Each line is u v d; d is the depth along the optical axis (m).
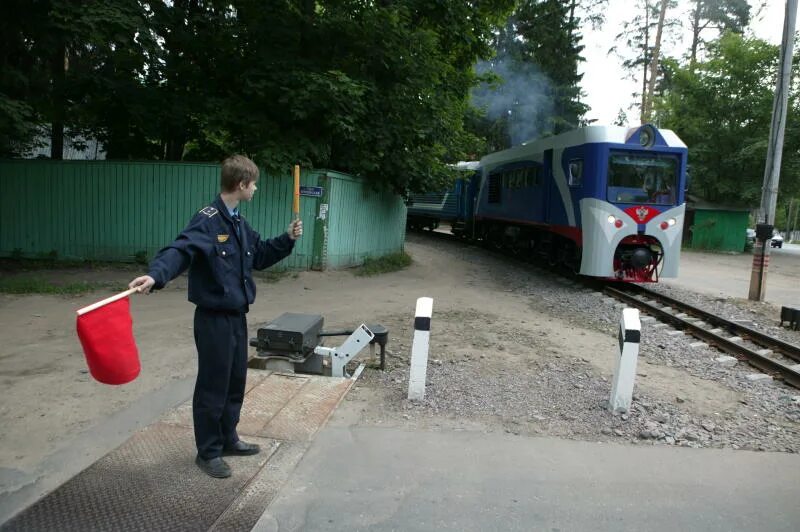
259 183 11.38
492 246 18.69
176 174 11.43
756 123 25.69
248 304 3.35
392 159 12.51
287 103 10.79
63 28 9.15
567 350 6.83
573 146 12.27
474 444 4.02
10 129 9.98
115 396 4.64
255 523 2.97
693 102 26.78
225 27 11.76
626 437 4.28
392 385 5.20
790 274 18.03
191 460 3.56
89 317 2.67
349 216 12.48
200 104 11.63
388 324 7.80
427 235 24.59
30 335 6.51
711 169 26.55
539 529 3.04
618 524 3.11
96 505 3.06
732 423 4.74
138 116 11.29
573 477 3.60
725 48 26.17
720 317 9.05
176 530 2.88
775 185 11.50
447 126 12.85
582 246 11.80
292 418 4.28
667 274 11.66
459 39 13.76
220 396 3.33
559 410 4.78
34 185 11.72
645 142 11.42
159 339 6.43
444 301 9.73
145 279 2.79
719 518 3.20
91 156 18.36
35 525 2.88
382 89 12.12
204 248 3.08
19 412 4.29
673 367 6.48
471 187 20.59
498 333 7.54
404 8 11.57
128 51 10.87
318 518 3.05
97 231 11.71
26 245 11.89
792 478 3.69
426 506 3.21
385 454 3.80
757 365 6.62
